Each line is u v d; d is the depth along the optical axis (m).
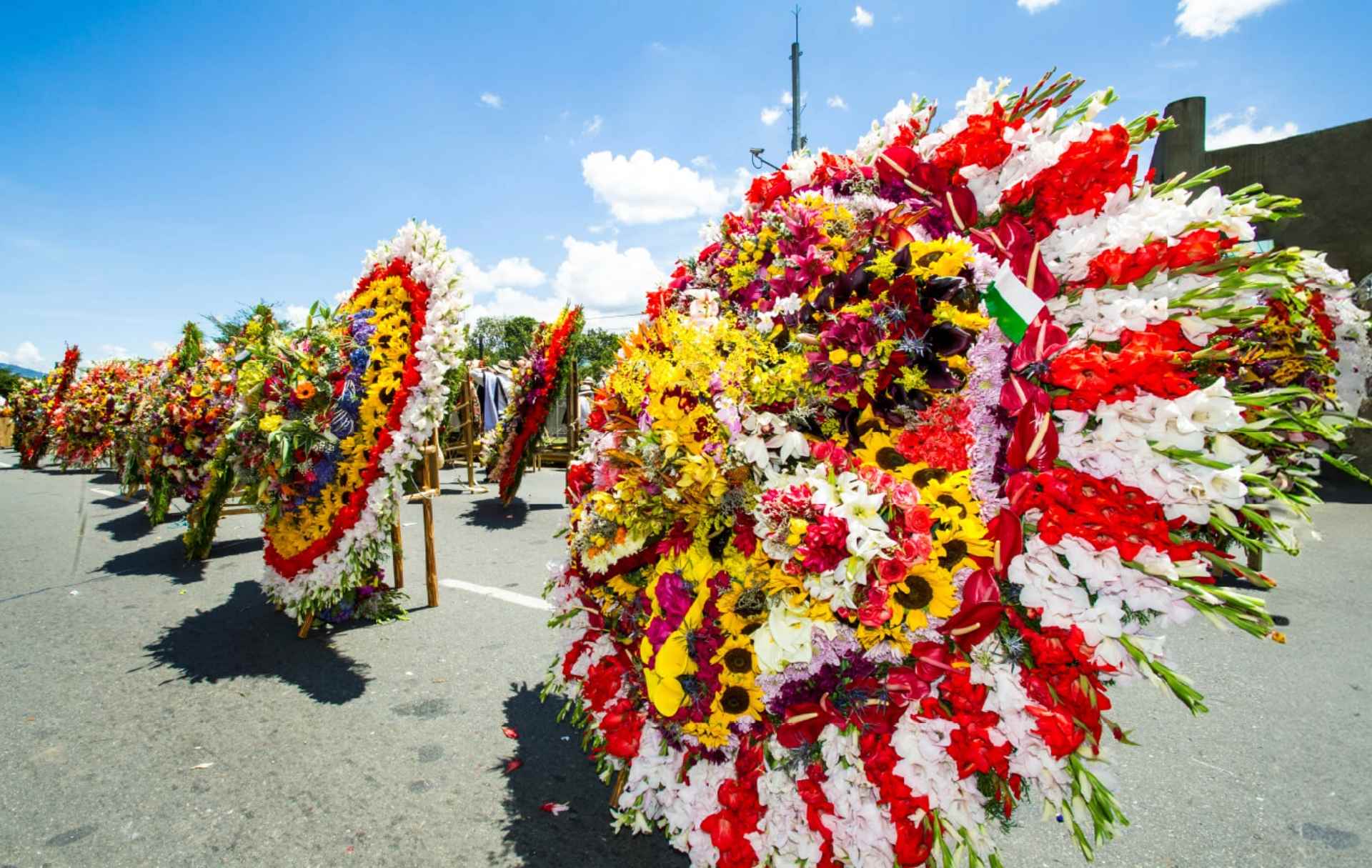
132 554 6.62
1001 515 1.74
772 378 1.95
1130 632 1.89
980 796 1.77
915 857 1.72
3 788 2.71
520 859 2.28
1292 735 2.96
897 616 1.77
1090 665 1.71
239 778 2.76
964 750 1.71
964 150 1.99
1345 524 6.97
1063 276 1.90
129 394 8.12
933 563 1.75
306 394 3.79
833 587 1.73
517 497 9.53
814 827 1.84
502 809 2.55
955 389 1.88
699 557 2.13
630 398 2.15
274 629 4.45
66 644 4.25
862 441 1.97
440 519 8.03
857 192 2.23
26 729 3.18
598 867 2.24
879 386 1.93
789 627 1.79
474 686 3.57
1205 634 4.13
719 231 2.72
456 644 4.13
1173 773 2.70
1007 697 1.71
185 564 6.20
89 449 13.60
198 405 6.16
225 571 5.98
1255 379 3.76
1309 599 4.71
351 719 3.23
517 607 4.79
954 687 1.77
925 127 2.28
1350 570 5.37
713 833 1.93
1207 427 1.70
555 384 7.86
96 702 3.45
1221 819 2.41
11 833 2.44
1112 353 1.80
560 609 2.66
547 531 7.31
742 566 2.04
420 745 3.00
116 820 2.50
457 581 5.43
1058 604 1.69
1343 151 9.80
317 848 2.34
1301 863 2.18
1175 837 2.32
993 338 1.85
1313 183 10.05
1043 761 1.69
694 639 2.01
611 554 2.23
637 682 2.29
